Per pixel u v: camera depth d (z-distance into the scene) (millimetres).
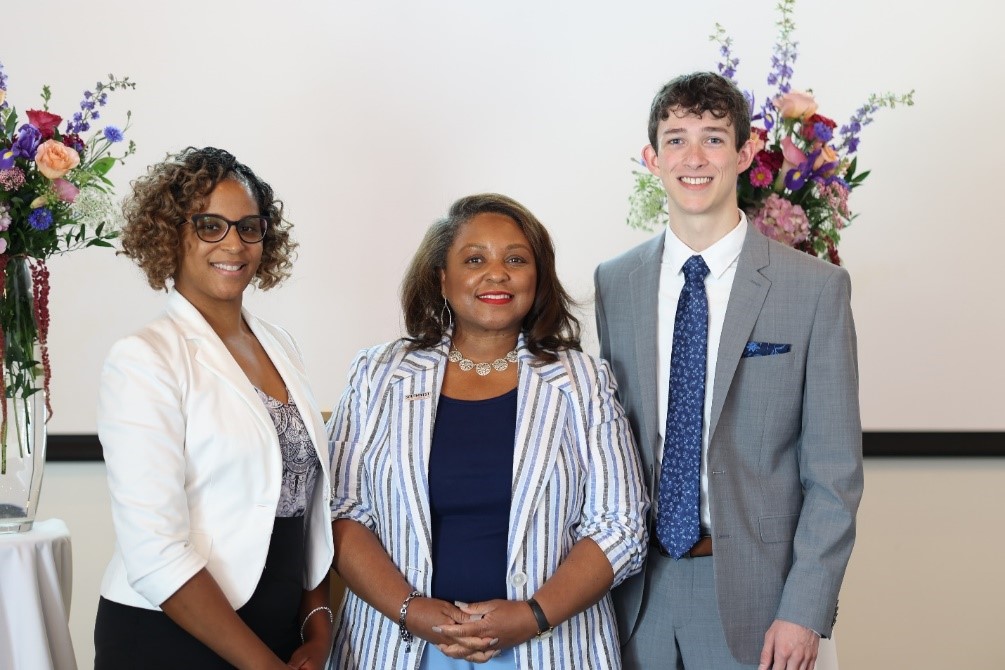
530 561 2158
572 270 4062
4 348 2461
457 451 2215
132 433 1935
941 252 4188
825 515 2227
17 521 2479
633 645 2350
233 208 2082
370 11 3955
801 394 2295
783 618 2193
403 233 3996
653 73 4055
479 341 2338
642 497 2256
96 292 3811
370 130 3967
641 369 2363
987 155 4172
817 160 2699
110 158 2623
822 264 2307
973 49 4145
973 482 4230
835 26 4105
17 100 3795
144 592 1916
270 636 2066
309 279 3961
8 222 2404
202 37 3877
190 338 2051
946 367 4207
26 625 2305
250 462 2018
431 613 2088
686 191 2314
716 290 2352
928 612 4207
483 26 4000
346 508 2258
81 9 3809
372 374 2334
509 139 4027
